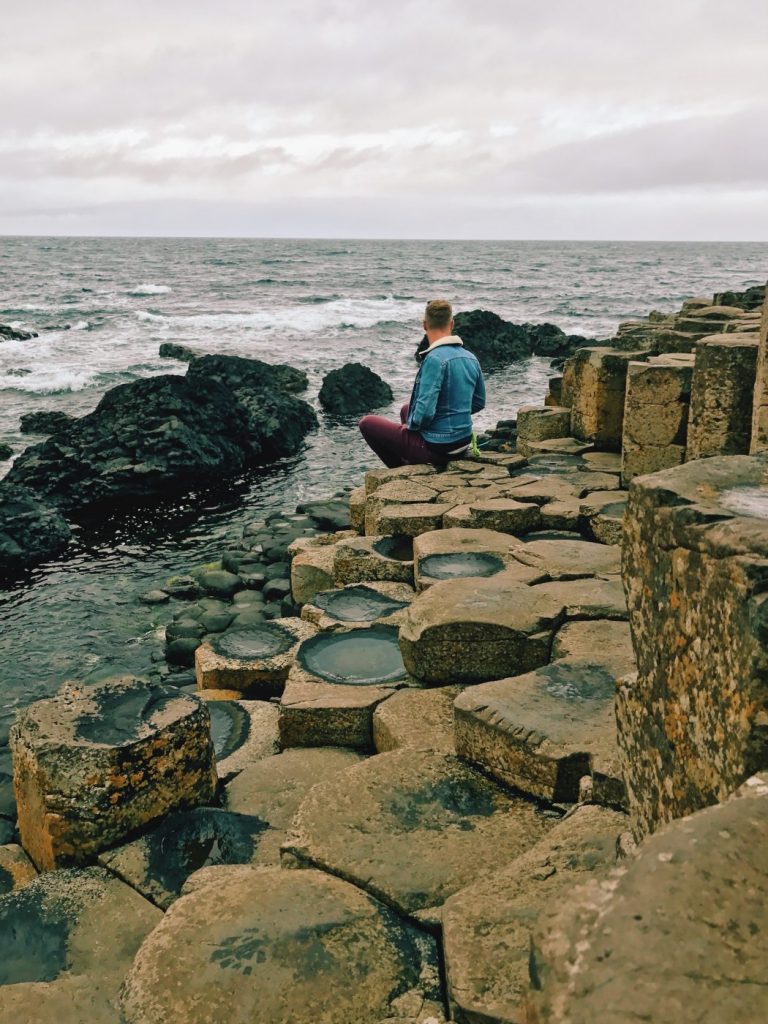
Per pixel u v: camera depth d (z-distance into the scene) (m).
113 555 10.19
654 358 7.18
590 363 8.45
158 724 3.24
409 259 119.88
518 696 3.15
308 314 41.81
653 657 2.03
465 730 3.08
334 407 19.89
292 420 17.14
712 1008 1.03
